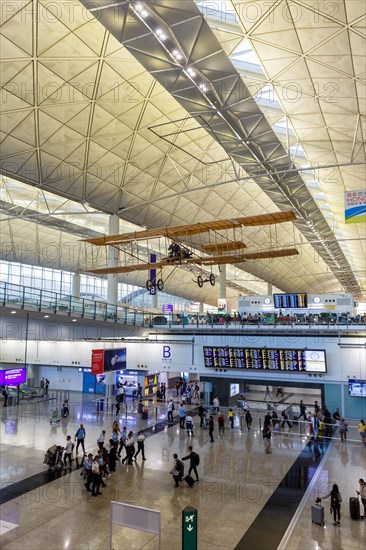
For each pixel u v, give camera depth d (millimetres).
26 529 10781
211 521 11391
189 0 12336
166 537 10477
